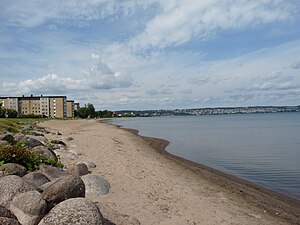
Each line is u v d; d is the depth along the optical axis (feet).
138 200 30.96
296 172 55.83
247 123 264.31
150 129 196.65
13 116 280.92
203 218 28.12
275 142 107.24
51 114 503.20
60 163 42.42
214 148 92.48
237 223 28.02
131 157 60.59
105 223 22.22
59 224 18.29
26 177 28.43
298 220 30.91
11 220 18.08
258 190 43.01
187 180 44.62
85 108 553.64
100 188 31.99
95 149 67.82
